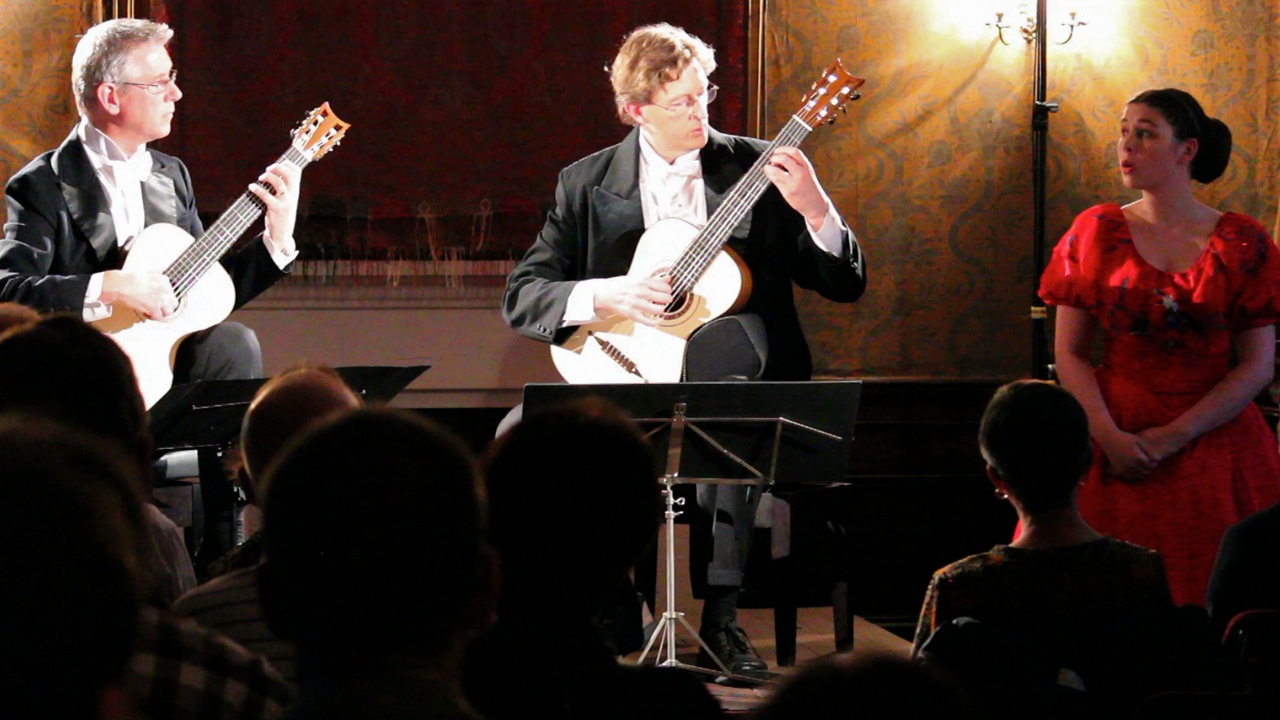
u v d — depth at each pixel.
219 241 5.50
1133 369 4.74
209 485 5.37
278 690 2.25
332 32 6.83
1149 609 2.82
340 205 6.83
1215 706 2.45
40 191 5.53
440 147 6.89
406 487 1.70
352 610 1.69
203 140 6.75
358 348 6.89
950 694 1.39
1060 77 7.25
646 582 5.75
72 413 2.70
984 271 7.24
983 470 7.20
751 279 5.43
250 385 4.76
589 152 6.97
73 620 1.21
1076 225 4.91
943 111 7.17
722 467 4.79
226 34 6.77
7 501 1.23
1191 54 7.25
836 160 7.14
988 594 2.98
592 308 5.36
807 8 7.08
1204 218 4.79
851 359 7.19
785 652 5.45
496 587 1.82
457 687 1.76
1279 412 6.56
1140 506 4.63
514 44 6.92
